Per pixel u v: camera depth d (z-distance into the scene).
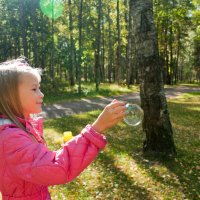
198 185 7.71
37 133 2.04
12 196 1.91
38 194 1.98
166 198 7.07
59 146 11.81
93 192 7.48
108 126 1.81
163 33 57.25
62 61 59.62
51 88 37.81
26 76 1.87
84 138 1.77
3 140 1.78
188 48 89.50
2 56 50.88
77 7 42.94
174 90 45.22
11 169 1.77
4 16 46.44
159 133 9.87
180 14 29.27
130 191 7.50
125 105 1.83
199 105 24.23
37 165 1.70
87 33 45.03
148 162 9.46
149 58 9.66
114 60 66.69
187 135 13.56
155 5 33.66
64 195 7.33
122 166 9.23
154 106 9.82
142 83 9.91
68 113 21.53
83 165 1.75
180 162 9.35
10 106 1.88
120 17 49.44
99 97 32.91
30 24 46.62
